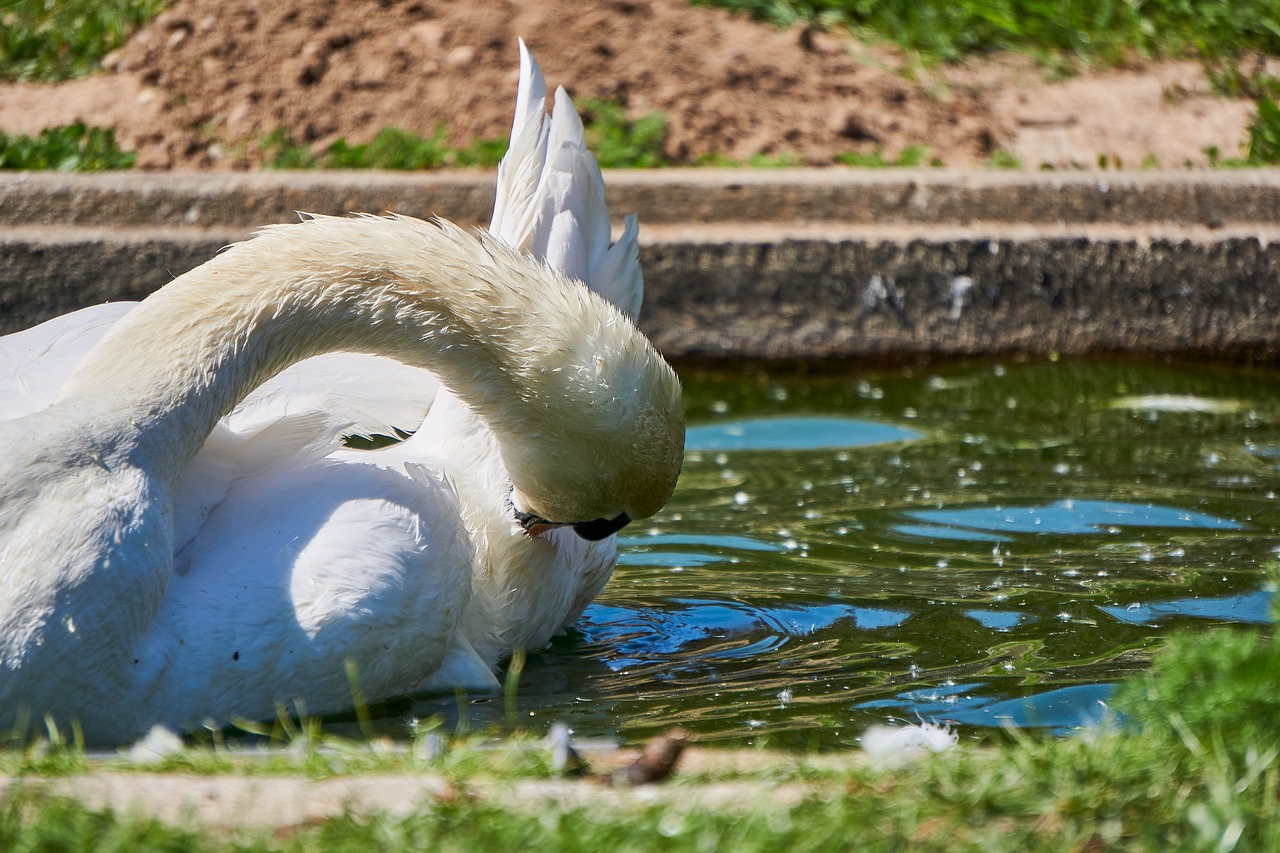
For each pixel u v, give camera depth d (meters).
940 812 3.93
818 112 15.02
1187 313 13.27
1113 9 16.89
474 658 6.74
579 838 3.71
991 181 13.41
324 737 5.19
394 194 12.84
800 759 4.46
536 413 6.38
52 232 12.23
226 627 5.79
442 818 3.87
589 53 15.20
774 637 7.31
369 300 6.38
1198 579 7.88
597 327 6.33
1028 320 13.19
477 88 14.56
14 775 4.39
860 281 12.95
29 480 5.53
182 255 12.34
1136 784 4.07
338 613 5.97
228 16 15.09
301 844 3.75
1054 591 7.79
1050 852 3.72
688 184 13.12
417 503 6.50
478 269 6.42
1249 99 15.77
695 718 6.13
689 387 12.39
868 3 16.75
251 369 6.26
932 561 8.35
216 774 4.39
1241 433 10.89
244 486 6.46
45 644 5.31
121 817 3.87
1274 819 3.84
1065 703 6.23
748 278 12.81
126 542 5.54
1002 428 11.09
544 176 8.13
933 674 6.65
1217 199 13.58
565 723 6.10
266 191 12.69
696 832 3.74
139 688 5.57
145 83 14.47
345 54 14.82
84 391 6.01
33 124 13.91
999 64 16.22
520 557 7.13
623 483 6.46
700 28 15.96
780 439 10.85
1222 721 4.35
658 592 8.10
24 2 15.57
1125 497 9.38
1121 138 14.95
